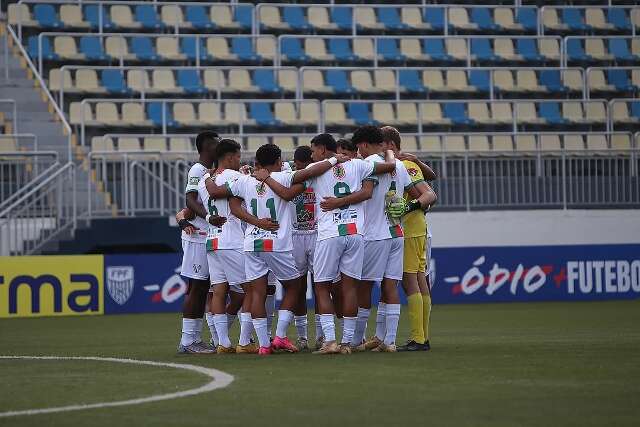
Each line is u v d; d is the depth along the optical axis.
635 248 64.06
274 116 74.12
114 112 71.38
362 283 31.31
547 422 18.45
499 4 89.00
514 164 66.44
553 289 62.88
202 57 78.44
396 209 30.69
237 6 82.25
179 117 72.94
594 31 87.50
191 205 32.22
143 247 60.69
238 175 30.91
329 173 30.09
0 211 59.03
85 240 58.44
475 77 80.12
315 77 77.88
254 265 30.69
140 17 80.31
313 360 28.55
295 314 33.28
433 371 25.80
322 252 30.11
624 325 43.66
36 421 19.00
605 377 24.47
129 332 43.25
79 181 61.22
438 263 61.28
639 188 67.69
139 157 60.81
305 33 83.00
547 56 83.94
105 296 56.22
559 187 66.94
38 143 68.69
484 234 66.12
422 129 76.44
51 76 73.69
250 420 18.89
